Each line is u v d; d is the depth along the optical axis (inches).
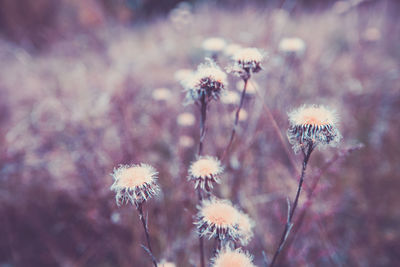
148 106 150.7
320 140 50.5
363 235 108.7
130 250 100.3
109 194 104.9
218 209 54.9
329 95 159.6
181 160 108.3
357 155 126.7
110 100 140.4
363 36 202.1
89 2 282.2
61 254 106.2
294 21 237.0
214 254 58.9
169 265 65.4
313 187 78.4
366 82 168.1
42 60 236.5
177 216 101.3
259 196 106.9
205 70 61.7
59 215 111.7
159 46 231.5
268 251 93.0
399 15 245.6
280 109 123.2
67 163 126.3
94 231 107.2
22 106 172.4
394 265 102.0
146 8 311.1
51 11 294.7
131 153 112.9
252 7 239.1
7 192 116.3
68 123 137.2
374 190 118.3
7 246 109.9
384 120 142.9
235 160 99.2
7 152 129.2
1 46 244.1
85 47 241.8
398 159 127.0
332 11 247.1
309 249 97.3
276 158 118.5
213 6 278.5
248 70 64.3
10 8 272.5
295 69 141.4
